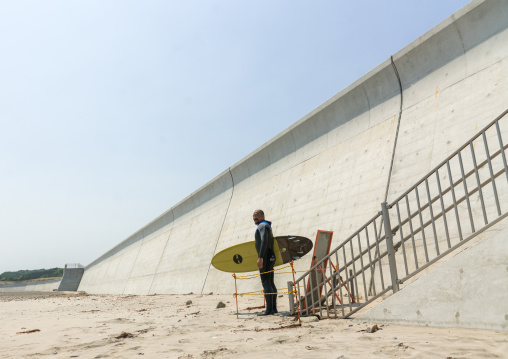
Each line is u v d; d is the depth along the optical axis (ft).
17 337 21.86
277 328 19.33
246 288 54.19
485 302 14.65
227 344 16.11
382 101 43.75
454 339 13.24
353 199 40.86
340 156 47.65
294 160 59.26
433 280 16.43
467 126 31.32
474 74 33.53
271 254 26.00
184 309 35.99
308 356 12.65
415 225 31.76
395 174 36.47
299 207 51.42
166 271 96.22
